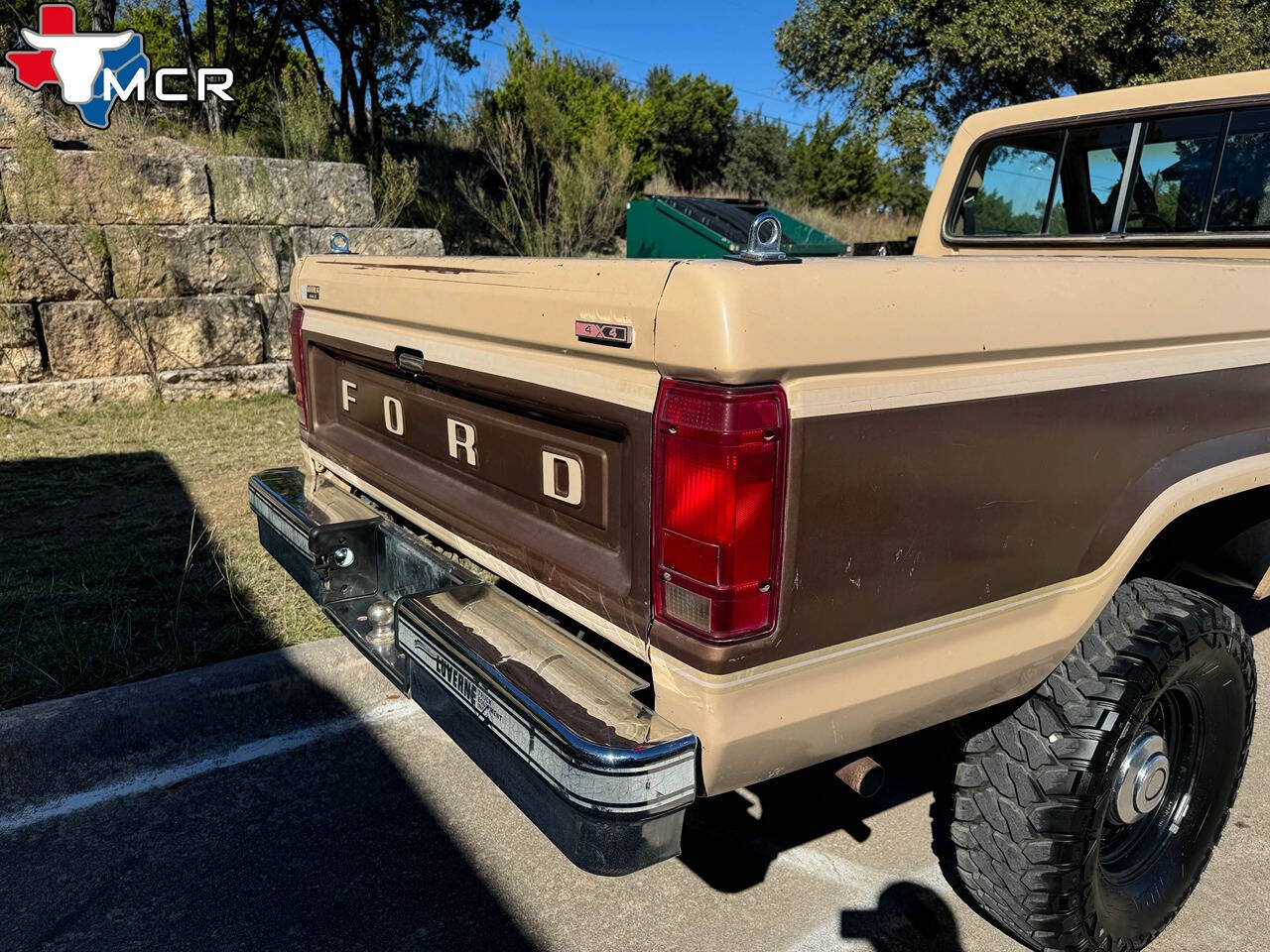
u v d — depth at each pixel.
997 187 3.61
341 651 3.61
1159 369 2.11
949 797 2.54
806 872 2.72
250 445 6.84
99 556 4.55
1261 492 2.62
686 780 1.64
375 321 2.70
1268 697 3.75
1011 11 15.62
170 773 3.12
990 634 1.97
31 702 3.19
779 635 1.65
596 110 21.97
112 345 8.07
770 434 1.55
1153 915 2.41
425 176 16.12
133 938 2.39
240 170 8.62
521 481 2.21
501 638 2.09
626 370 1.74
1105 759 2.08
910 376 1.70
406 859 2.73
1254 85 2.75
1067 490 2.00
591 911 2.54
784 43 19.05
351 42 16.28
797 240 11.70
